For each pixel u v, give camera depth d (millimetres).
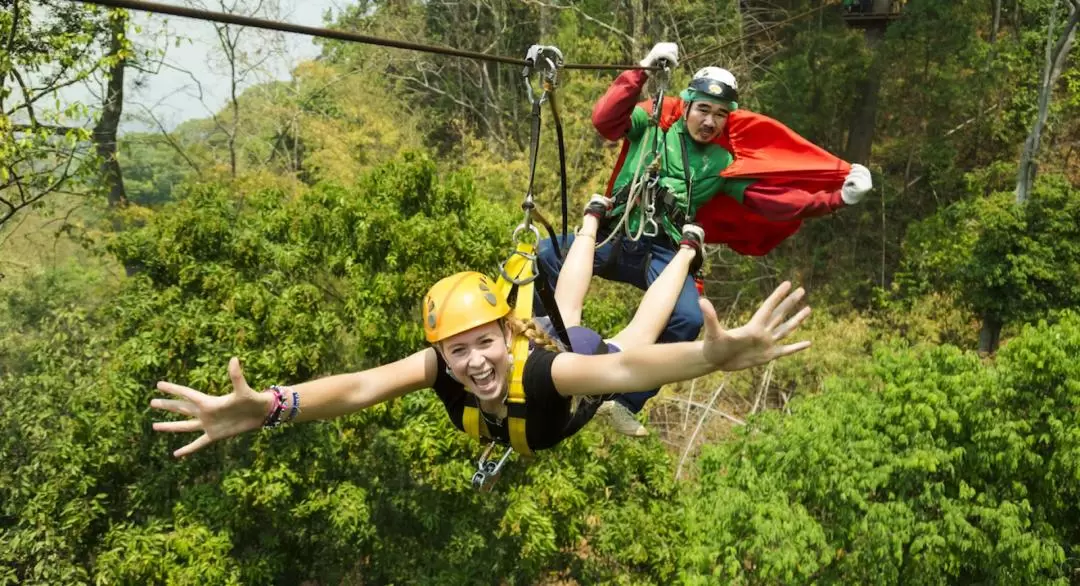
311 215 15773
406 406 14453
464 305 2906
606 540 14836
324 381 2936
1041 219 24344
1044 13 31578
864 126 30266
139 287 15461
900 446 14227
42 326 17203
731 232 4957
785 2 29984
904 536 13352
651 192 4422
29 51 16406
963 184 30500
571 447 14305
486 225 15180
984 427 13711
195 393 2721
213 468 15969
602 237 4504
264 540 15320
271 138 34219
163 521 14867
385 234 14984
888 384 14711
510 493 14016
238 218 16047
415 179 15305
